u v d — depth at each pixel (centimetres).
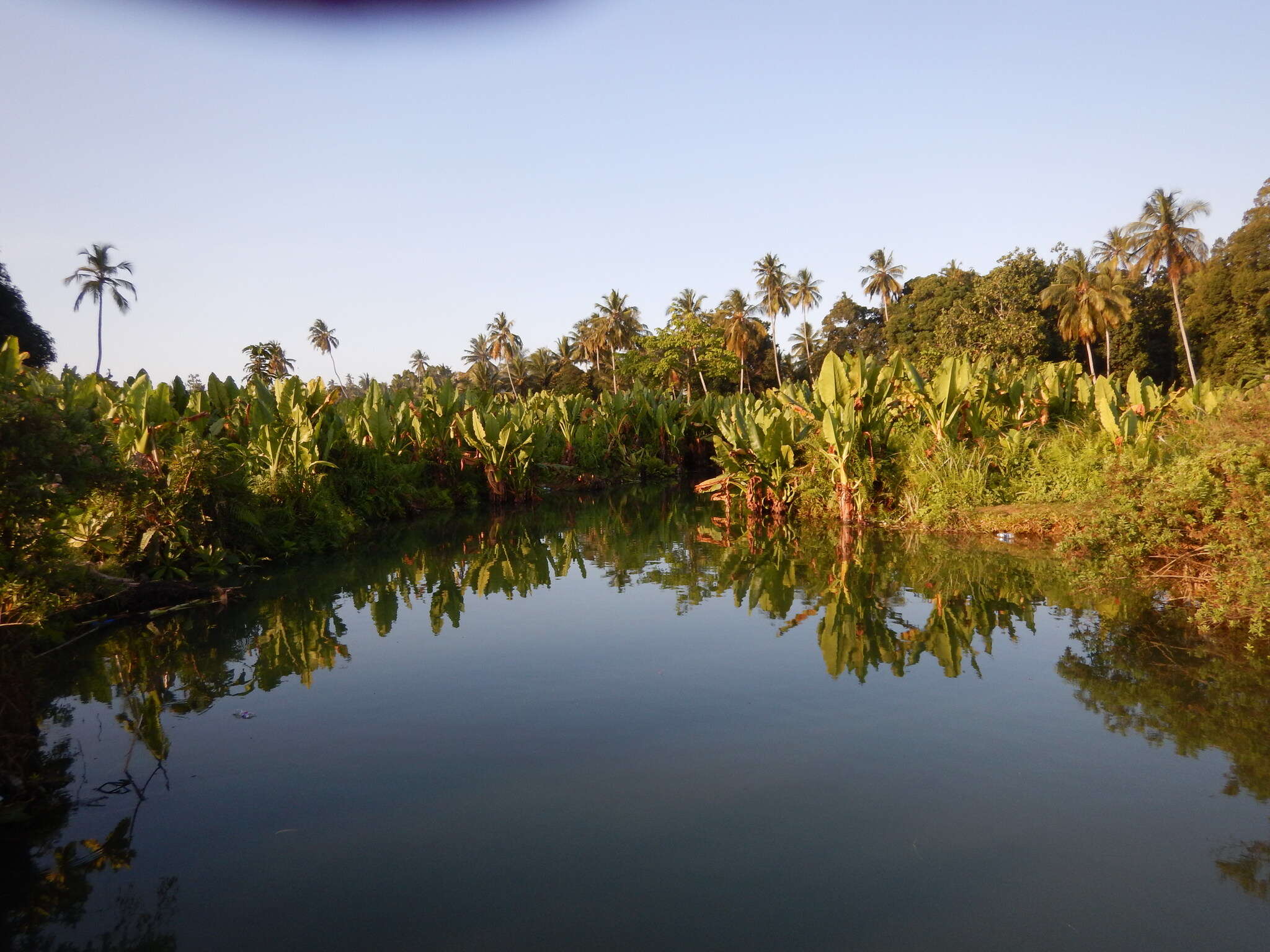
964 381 1313
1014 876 309
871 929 278
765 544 1195
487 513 1841
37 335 3238
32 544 534
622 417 2808
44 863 343
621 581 955
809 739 445
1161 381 4466
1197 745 421
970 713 476
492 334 6456
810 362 5822
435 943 277
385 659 642
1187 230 3325
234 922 296
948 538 1132
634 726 474
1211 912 284
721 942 273
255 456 1242
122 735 489
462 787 401
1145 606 691
